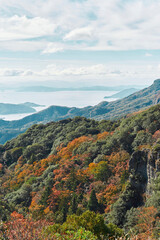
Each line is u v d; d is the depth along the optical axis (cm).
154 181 3756
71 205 4891
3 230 951
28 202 6281
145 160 4297
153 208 3075
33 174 8300
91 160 7406
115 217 3953
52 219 4297
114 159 6412
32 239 915
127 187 4319
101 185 5497
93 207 4691
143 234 2192
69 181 6222
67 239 1273
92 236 1459
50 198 5412
